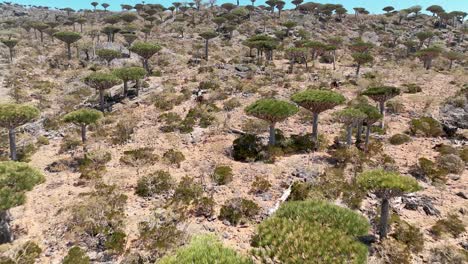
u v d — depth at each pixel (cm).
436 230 1354
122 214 1488
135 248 1277
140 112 3156
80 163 2164
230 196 1677
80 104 3625
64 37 5494
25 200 1370
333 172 1858
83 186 1839
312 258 819
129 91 3784
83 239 1331
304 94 2322
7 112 2148
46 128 2919
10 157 2328
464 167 1967
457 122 2612
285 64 5212
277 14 10219
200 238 847
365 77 4191
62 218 1488
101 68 5069
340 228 1043
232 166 2039
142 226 1379
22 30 8388
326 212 1106
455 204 1577
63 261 1186
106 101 3603
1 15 12112
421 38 6981
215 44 6844
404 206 1556
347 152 2089
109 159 2181
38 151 2453
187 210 1545
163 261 771
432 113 2789
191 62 5256
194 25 8881
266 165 2039
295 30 8050
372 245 1251
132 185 1816
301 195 1612
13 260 1182
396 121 2733
